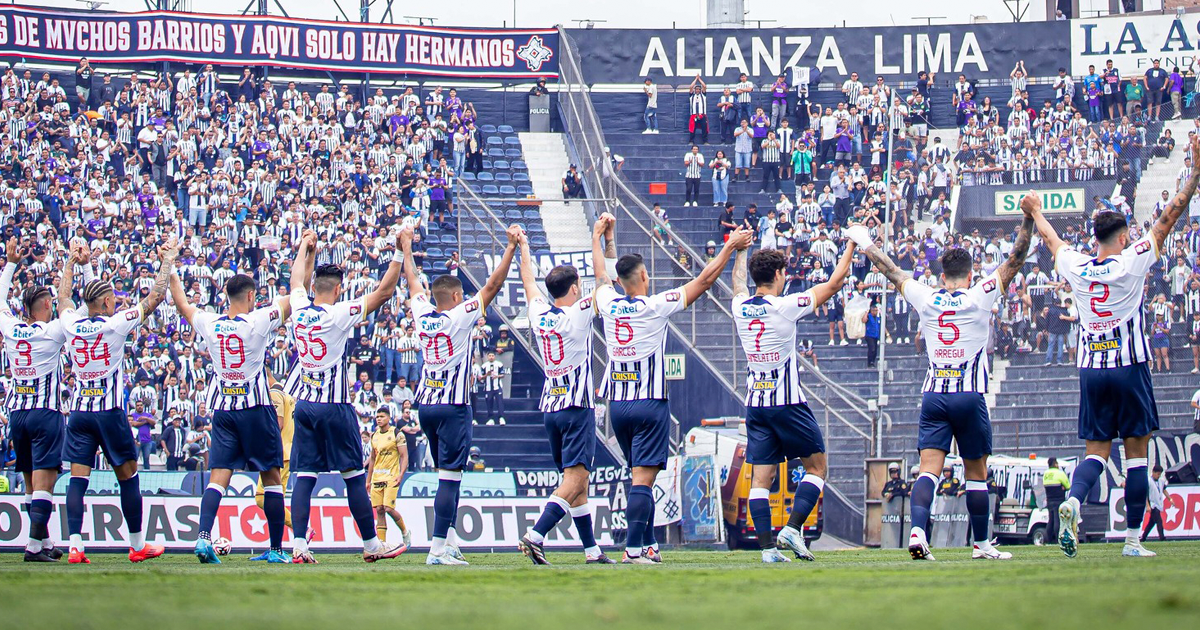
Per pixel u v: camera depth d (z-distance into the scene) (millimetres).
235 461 11625
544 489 22609
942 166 32250
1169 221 9852
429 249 33969
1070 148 32438
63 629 4379
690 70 40281
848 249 10617
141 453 25422
